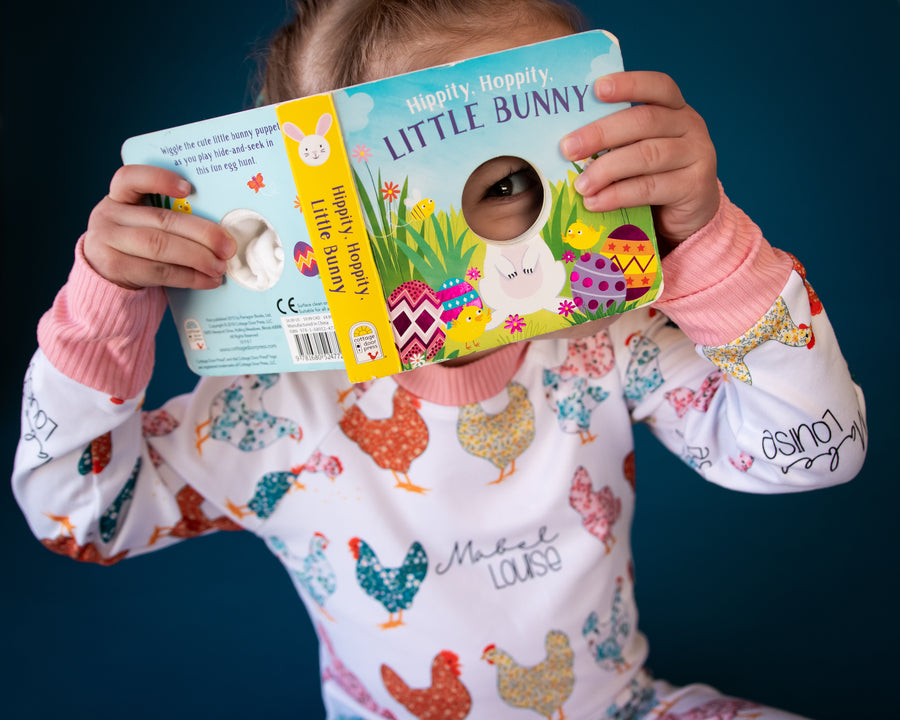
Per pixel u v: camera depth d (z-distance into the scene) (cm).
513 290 62
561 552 88
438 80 57
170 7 140
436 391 84
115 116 141
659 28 140
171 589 142
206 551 142
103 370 68
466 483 85
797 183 142
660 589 143
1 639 137
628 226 62
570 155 59
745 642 138
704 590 142
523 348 87
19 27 140
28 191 142
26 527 139
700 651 138
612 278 63
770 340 70
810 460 75
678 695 94
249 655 142
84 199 142
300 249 61
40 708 137
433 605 85
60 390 69
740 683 135
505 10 68
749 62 141
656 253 63
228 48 140
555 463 87
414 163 59
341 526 86
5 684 136
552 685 88
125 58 140
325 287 60
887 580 138
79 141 141
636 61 140
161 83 141
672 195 62
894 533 140
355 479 85
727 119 141
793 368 72
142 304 67
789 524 142
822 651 136
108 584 140
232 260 64
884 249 143
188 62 141
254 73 102
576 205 61
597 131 59
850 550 140
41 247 142
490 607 86
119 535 81
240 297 65
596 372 88
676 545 145
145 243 61
